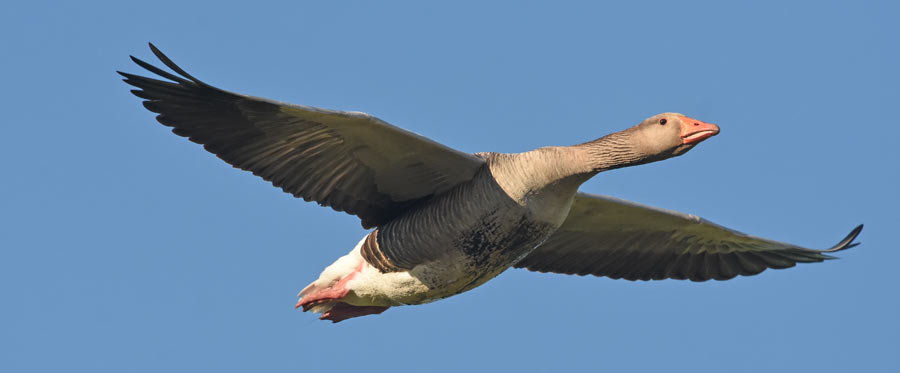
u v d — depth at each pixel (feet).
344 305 49.78
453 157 45.47
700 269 58.80
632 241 56.95
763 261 58.95
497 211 45.32
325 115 43.06
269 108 43.29
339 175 47.11
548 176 45.14
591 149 45.65
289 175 46.60
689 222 54.80
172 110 44.29
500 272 47.75
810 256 57.88
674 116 45.73
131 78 43.37
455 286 47.57
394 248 47.06
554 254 57.52
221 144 45.14
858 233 55.36
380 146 45.39
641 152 45.29
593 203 52.75
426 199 47.83
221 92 42.65
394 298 48.37
